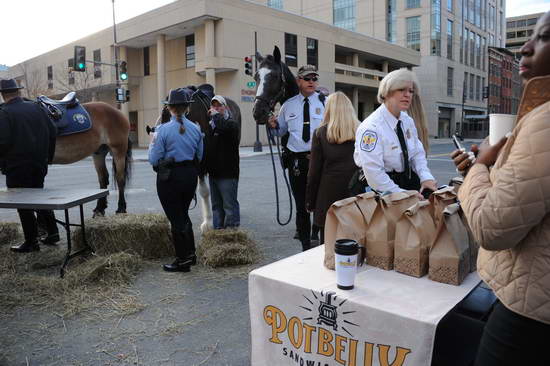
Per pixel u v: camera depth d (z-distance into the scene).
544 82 1.19
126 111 33.94
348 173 3.48
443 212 1.93
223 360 2.69
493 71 65.06
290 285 1.93
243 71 27.72
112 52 33.56
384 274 2.01
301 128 4.45
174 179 3.97
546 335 1.18
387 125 2.94
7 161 4.58
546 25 1.22
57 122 5.34
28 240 4.67
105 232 4.45
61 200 3.83
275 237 5.55
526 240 1.20
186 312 3.35
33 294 3.60
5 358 2.69
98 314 3.29
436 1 47.81
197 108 5.09
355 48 36.38
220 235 4.57
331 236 2.12
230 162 5.11
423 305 1.69
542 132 1.12
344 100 3.54
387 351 1.65
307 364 1.90
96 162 6.27
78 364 2.63
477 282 1.92
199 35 27.88
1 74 52.31
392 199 2.13
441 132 53.09
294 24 30.59
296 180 4.52
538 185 1.11
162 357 2.72
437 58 48.78
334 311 1.79
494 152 1.37
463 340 1.95
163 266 4.26
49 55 41.94
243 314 3.32
